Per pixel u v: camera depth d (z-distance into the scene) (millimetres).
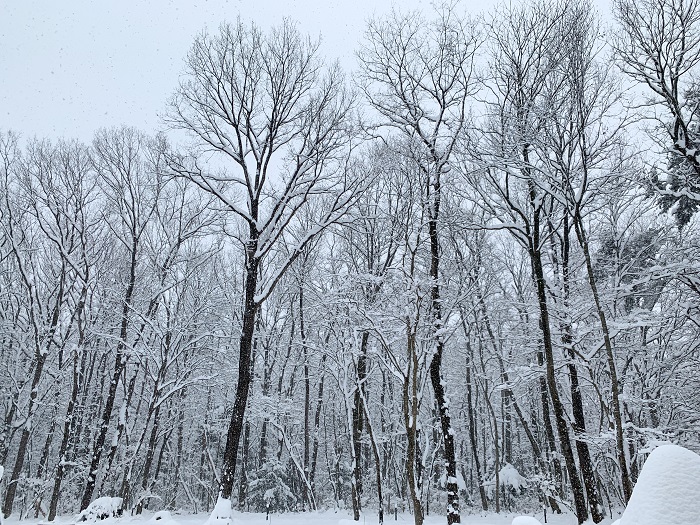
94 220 23109
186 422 32656
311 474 27578
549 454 21469
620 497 18938
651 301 17953
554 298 16047
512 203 14758
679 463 3311
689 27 11453
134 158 21469
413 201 16516
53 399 24547
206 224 20859
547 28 14281
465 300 16891
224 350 23234
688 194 12852
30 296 21531
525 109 13773
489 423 31875
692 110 12305
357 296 16578
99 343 25406
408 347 12703
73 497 27469
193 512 29141
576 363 14703
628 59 12234
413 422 12375
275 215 16641
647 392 16516
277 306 28141
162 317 23188
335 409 29500
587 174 12703
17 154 21781
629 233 18078
